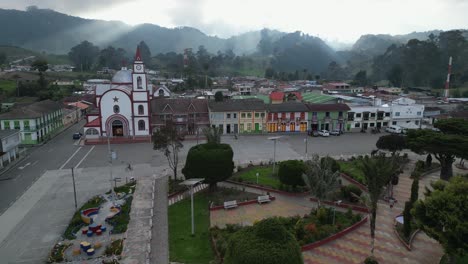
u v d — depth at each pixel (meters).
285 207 43.47
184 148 72.81
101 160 64.00
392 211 42.06
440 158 53.69
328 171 38.88
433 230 28.17
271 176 54.69
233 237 23.94
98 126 80.50
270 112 88.19
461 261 30.27
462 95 152.50
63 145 76.69
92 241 35.03
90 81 185.62
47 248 34.16
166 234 36.69
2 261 32.00
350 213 39.50
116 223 38.66
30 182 52.41
